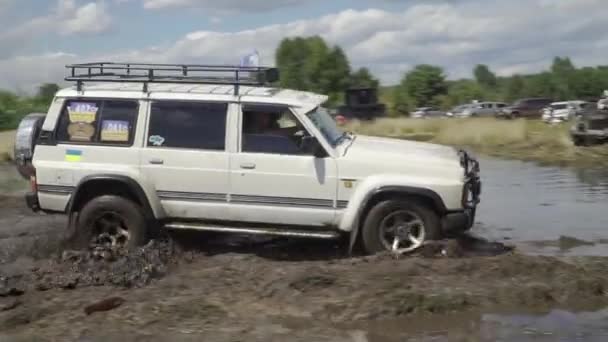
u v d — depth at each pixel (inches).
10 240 342.6
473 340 211.3
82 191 322.0
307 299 246.7
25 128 349.4
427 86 3206.2
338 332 219.3
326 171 308.2
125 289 266.7
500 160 805.9
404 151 318.3
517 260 281.4
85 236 320.5
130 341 214.5
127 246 319.0
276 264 297.6
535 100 2094.0
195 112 317.7
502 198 495.5
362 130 1378.0
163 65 324.5
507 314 233.8
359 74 2812.5
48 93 1555.1
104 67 327.3
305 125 310.8
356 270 277.9
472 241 344.8
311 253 329.4
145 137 318.3
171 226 320.5
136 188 315.9
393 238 310.3
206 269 290.4
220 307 241.1
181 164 315.6
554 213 430.0
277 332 219.6
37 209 326.0
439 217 308.5
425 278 267.7
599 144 866.1
